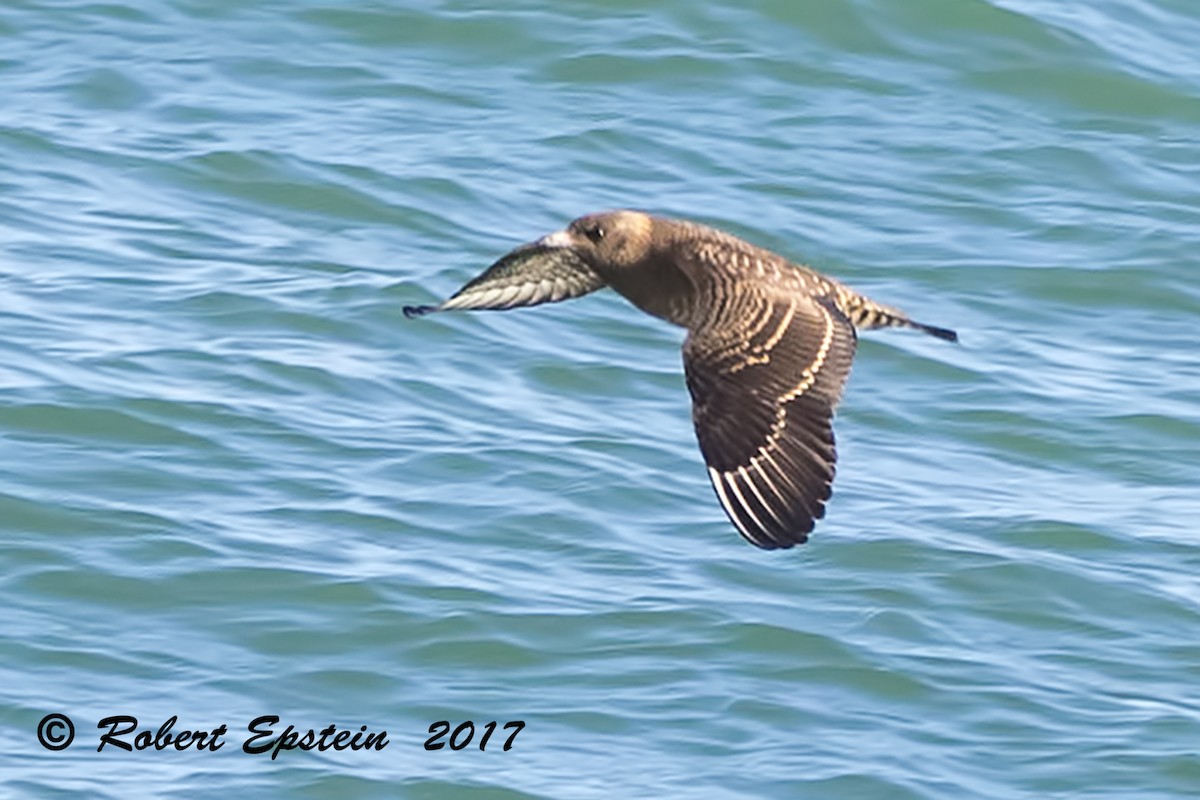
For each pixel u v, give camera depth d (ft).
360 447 58.34
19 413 58.29
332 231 69.46
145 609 52.01
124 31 79.41
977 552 56.13
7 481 55.57
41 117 74.08
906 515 57.77
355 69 78.38
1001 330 67.51
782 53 80.84
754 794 47.03
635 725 49.24
